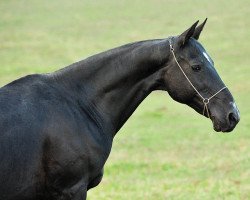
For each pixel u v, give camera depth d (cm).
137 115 3083
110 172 1983
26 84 937
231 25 5175
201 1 6003
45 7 6078
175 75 973
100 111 978
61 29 5288
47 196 933
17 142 889
